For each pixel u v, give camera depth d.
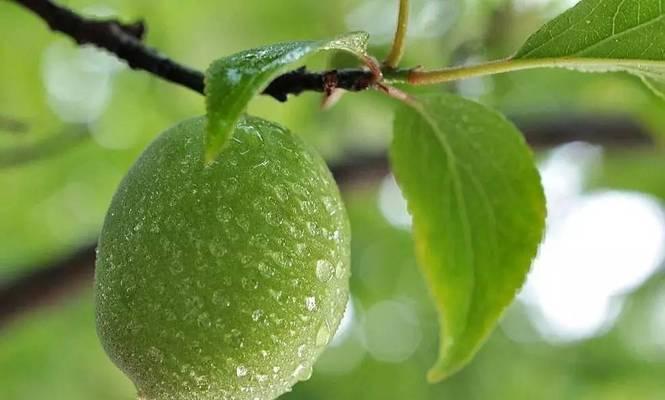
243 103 0.21
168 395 0.23
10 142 0.38
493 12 0.34
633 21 0.23
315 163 0.23
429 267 0.26
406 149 0.25
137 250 0.23
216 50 0.40
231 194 0.23
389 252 0.50
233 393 0.23
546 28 0.24
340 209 0.23
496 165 0.25
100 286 0.23
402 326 0.52
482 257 0.25
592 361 0.52
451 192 0.25
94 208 0.43
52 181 0.41
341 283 0.23
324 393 0.51
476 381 0.51
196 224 0.22
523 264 0.25
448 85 0.33
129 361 0.23
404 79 0.24
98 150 0.41
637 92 0.34
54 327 0.43
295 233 0.23
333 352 0.52
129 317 0.23
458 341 0.26
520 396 0.52
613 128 0.37
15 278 0.32
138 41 0.25
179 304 0.22
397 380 0.51
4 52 0.39
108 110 0.41
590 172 0.47
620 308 0.52
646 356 0.52
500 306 0.25
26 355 0.43
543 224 0.25
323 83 0.23
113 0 0.38
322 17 0.38
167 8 0.39
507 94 0.36
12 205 0.41
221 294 0.22
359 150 0.35
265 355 0.23
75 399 0.44
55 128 0.40
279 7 0.39
